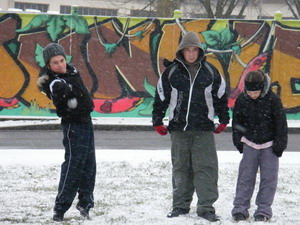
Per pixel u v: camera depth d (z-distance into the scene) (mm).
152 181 13555
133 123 26766
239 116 10367
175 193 10469
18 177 13789
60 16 27391
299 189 13000
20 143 21781
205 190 10195
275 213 10820
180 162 10375
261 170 10344
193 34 10180
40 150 17938
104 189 12664
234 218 10227
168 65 10406
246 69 27719
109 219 10070
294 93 27828
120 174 14258
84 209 10172
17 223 9766
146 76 27656
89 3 69438
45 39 27453
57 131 25750
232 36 27656
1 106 27484
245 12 61062
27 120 27375
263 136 10258
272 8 68312
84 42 27500
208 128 10188
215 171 10258
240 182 10375
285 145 10203
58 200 9914
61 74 9820
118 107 27656
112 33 27531
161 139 23500
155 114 10477
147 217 10297
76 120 9836
